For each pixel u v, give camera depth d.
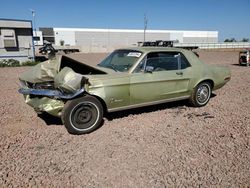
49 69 4.48
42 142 4.04
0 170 3.20
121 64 5.22
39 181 2.98
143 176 3.09
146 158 3.53
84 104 4.29
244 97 7.18
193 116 5.39
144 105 5.07
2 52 19.88
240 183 2.96
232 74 12.18
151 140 4.13
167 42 45.12
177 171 3.21
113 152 3.71
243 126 4.79
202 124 4.90
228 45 59.00
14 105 6.21
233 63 18.64
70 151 3.74
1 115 5.37
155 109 5.85
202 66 5.96
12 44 20.03
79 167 3.29
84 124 4.37
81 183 2.95
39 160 3.46
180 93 5.59
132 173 3.16
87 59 24.22
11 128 4.64
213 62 19.72
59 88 4.21
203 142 4.06
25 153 3.66
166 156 3.59
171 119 5.18
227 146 3.92
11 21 19.52
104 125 4.80
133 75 4.76
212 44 57.56
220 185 2.93
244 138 4.23
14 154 3.63
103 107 4.67
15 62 19.50
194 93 5.86
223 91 8.03
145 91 4.95
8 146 3.88
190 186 2.90
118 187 2.88
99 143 4.02
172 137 4.26
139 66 4.93
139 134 4.38
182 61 5.68
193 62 5.83
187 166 3.32
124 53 5.51
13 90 8.24
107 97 4.47
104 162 3.42
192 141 4.10
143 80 4.86
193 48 50.91
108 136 4.30
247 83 9.54
